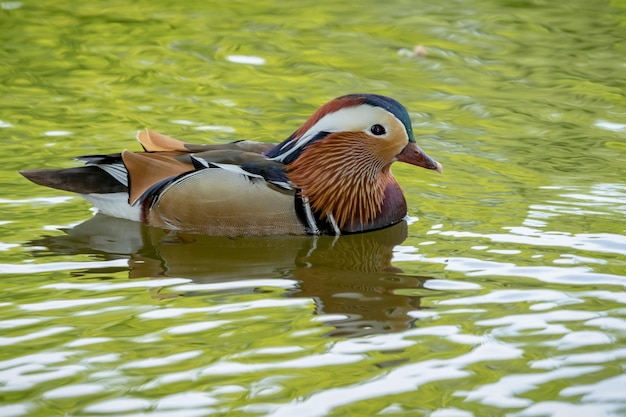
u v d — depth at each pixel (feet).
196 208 42.39
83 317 33.45
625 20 73.72
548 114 56.70
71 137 51.93
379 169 43.55
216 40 68.95
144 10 75.36
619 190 46.11
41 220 43.04
